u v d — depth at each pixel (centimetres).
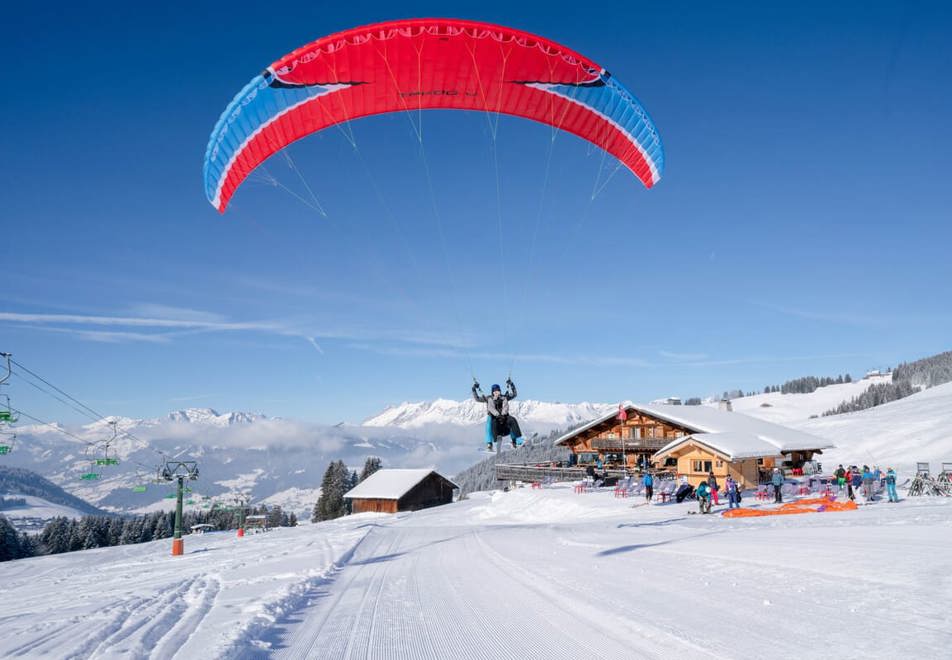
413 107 1600
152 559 2434
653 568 996
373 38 1280
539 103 1592
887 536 1198
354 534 2228
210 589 1080
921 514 1697
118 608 893
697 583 841
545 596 823
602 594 801
